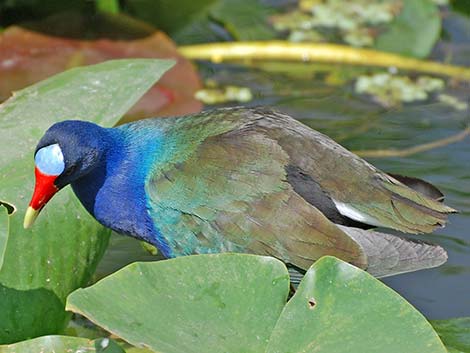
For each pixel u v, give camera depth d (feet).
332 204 28.58
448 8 50.01
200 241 29.07
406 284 34.04
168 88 42.63
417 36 48.01
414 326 23.40
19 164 30.04
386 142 40.88
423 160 39.68
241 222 28.53
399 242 28.12
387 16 49.29
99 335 30.04
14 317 27.91
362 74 46.03
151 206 29.55
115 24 45.06
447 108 43.45
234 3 50.01
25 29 44.24
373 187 28.86
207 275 24.64
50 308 28.53
